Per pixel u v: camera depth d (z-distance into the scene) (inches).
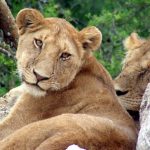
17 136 470.6
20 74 523.8
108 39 813.2
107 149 466.0
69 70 518.3
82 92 525.3
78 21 882.1
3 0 653.9
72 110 522.3
